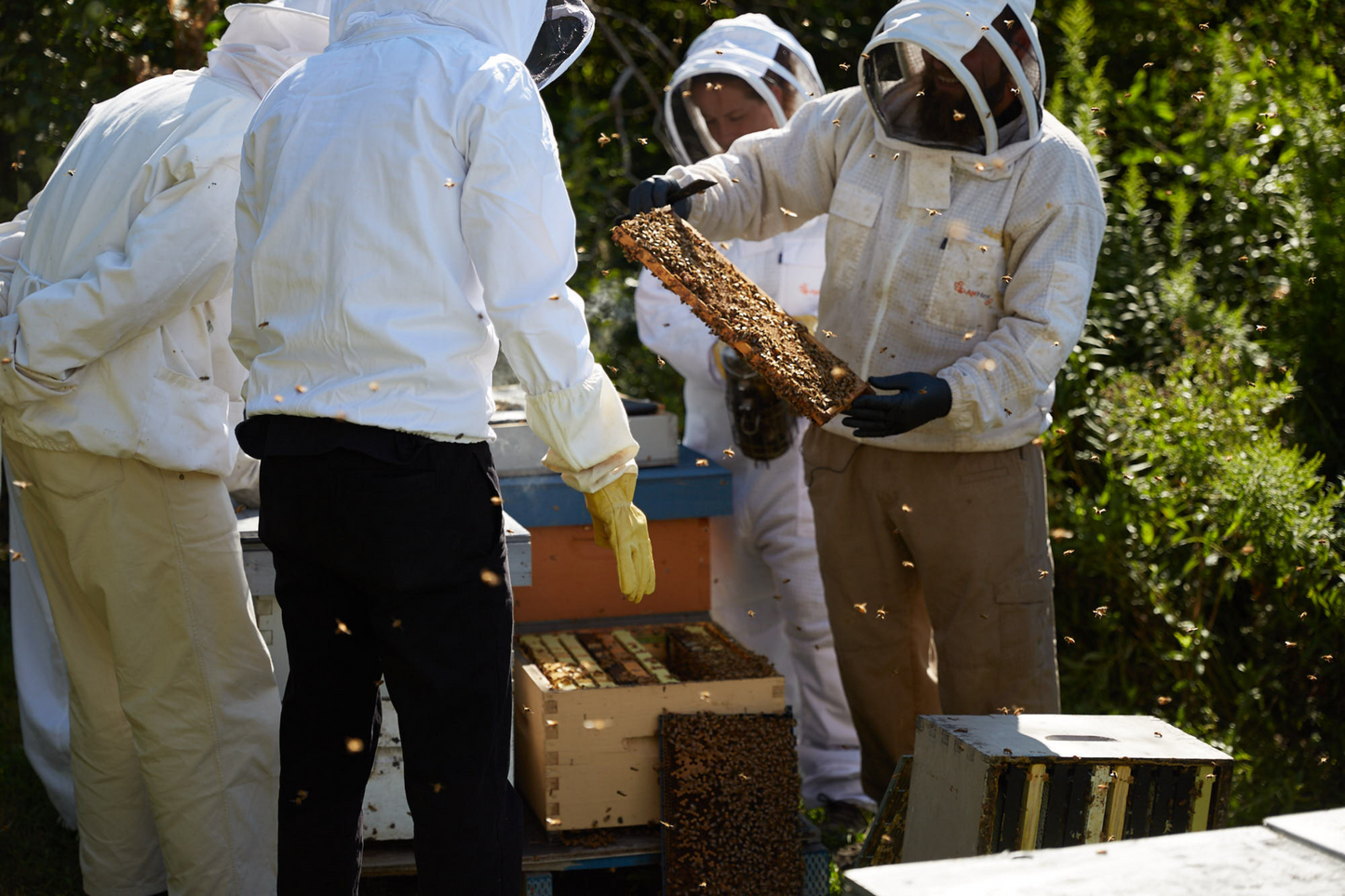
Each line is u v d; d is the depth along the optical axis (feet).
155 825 8.48
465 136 6.09
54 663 9.98
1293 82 15.07
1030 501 9.04
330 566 6.27
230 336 6.67
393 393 5.97
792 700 11.87
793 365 7.88
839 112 9.30
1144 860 3.95
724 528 11.66
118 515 7.41
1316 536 10.90
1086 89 16.33
